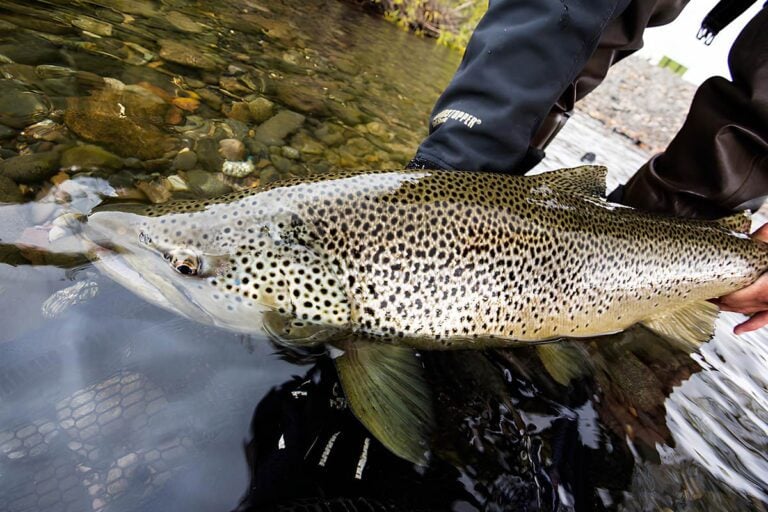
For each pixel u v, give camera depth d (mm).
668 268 498
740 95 502
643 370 466
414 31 1968
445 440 315
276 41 938
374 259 366
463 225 382
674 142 578
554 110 516
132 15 739
